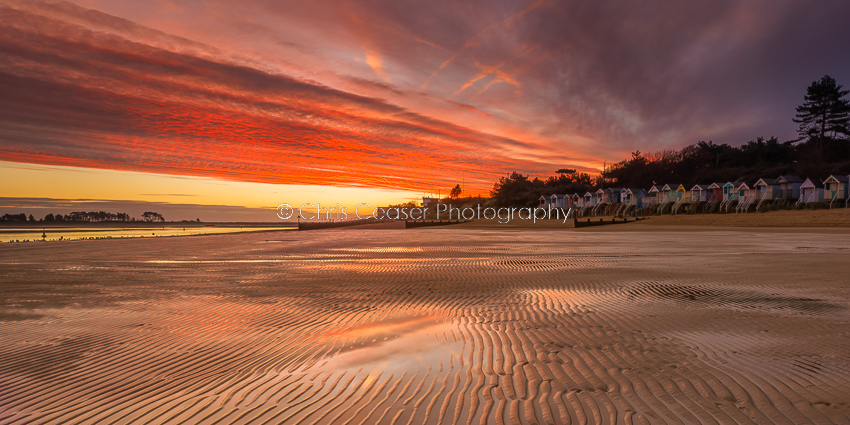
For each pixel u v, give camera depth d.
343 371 4.14
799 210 46.97
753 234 31.38
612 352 4.60
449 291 8.93
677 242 24.30
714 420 3.02
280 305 7.63
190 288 9.74
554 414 3.12
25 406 3.46
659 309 6.93
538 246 22.56
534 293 8.59
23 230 74.00
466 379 3.85
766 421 3.00
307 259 16.70
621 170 94.75
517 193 98.62
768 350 4.67
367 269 13.12
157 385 3.89
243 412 3.27
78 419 3.20
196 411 3.30
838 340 5.05
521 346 4.86
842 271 11.55
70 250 22.48
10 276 12.18
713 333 5.40
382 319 6.44
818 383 3.69
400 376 3.96
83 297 8.62
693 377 3.85
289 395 3.58
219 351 4.91
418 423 3.01
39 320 6.58
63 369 4.34
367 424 3.01
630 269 12.48
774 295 8.16
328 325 6.10
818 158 65.50
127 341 5.37
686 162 87.12
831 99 72.50
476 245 23.81
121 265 15.06
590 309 6.97
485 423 2.99
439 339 5.23
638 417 3.06
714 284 9.54
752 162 80.50
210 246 25.23
